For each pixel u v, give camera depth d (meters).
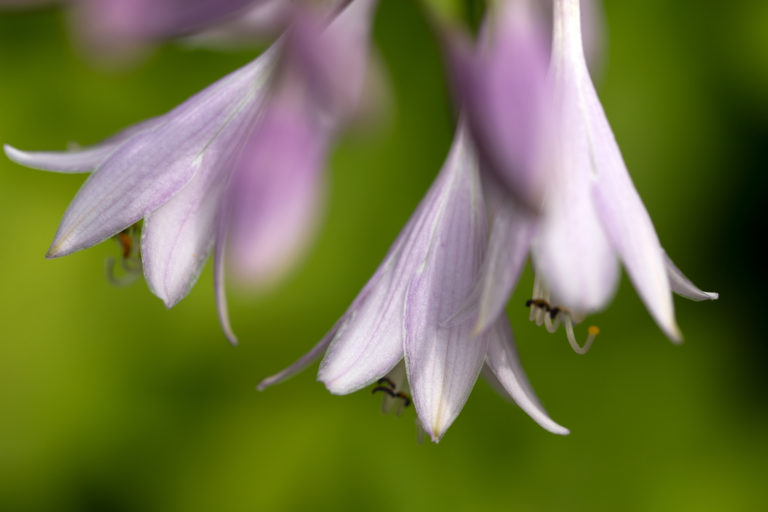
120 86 0.56
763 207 0.55
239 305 0.56
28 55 0.55
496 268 0.33
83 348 0.57
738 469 0.56
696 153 0.55
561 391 0.56
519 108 0.30
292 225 0.29
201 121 0.35
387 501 0.56
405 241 0.35
